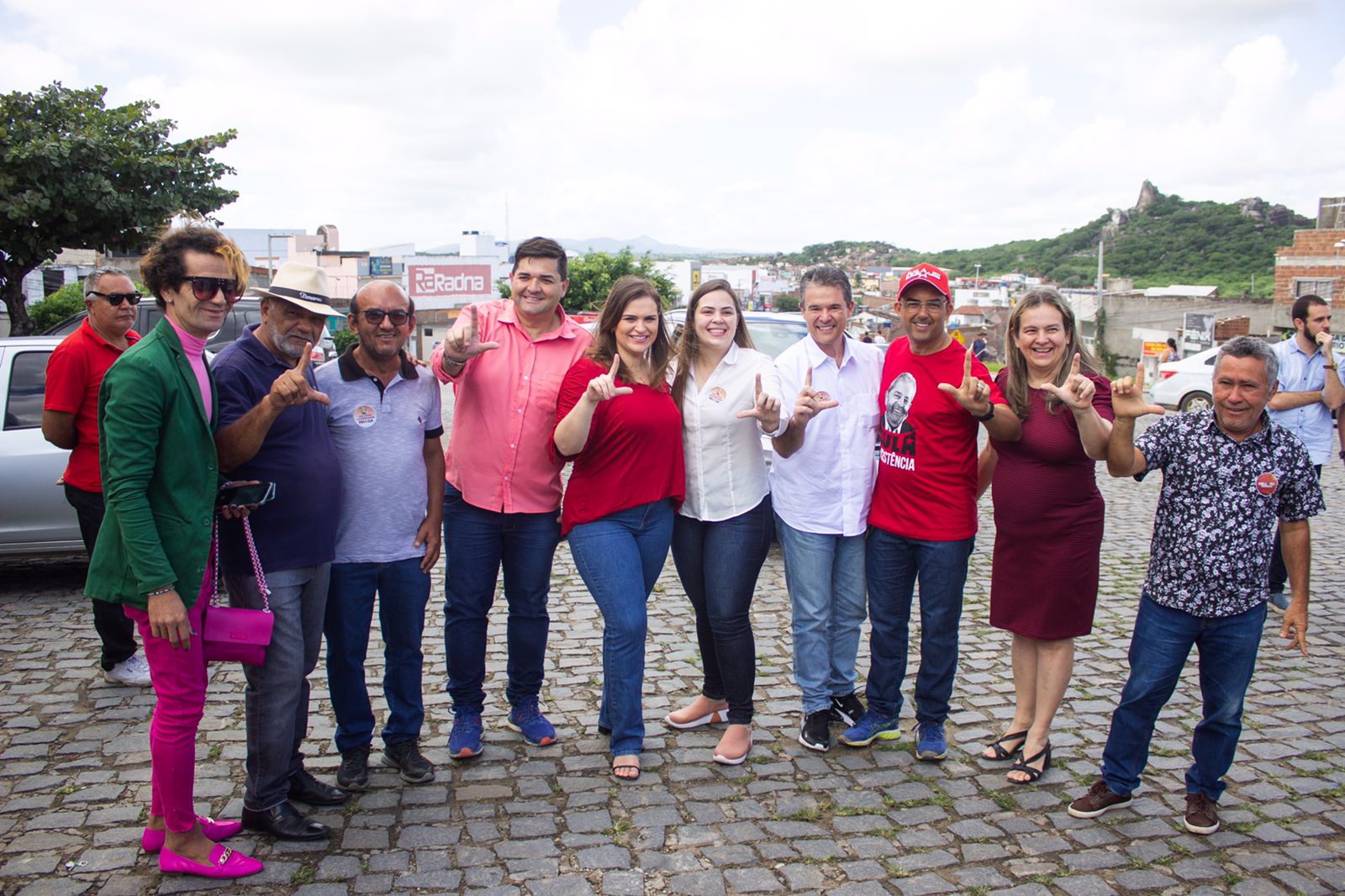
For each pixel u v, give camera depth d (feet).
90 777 11.75
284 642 10.14
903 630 12.90
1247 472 10.37
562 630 17.83
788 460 12.82
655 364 12.12
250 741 10.25
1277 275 112.57
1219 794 10.87
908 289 12.14
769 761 12.64
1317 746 13.14
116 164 41.88
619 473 11.86
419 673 11.98
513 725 13.34
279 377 9.71
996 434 11.81
